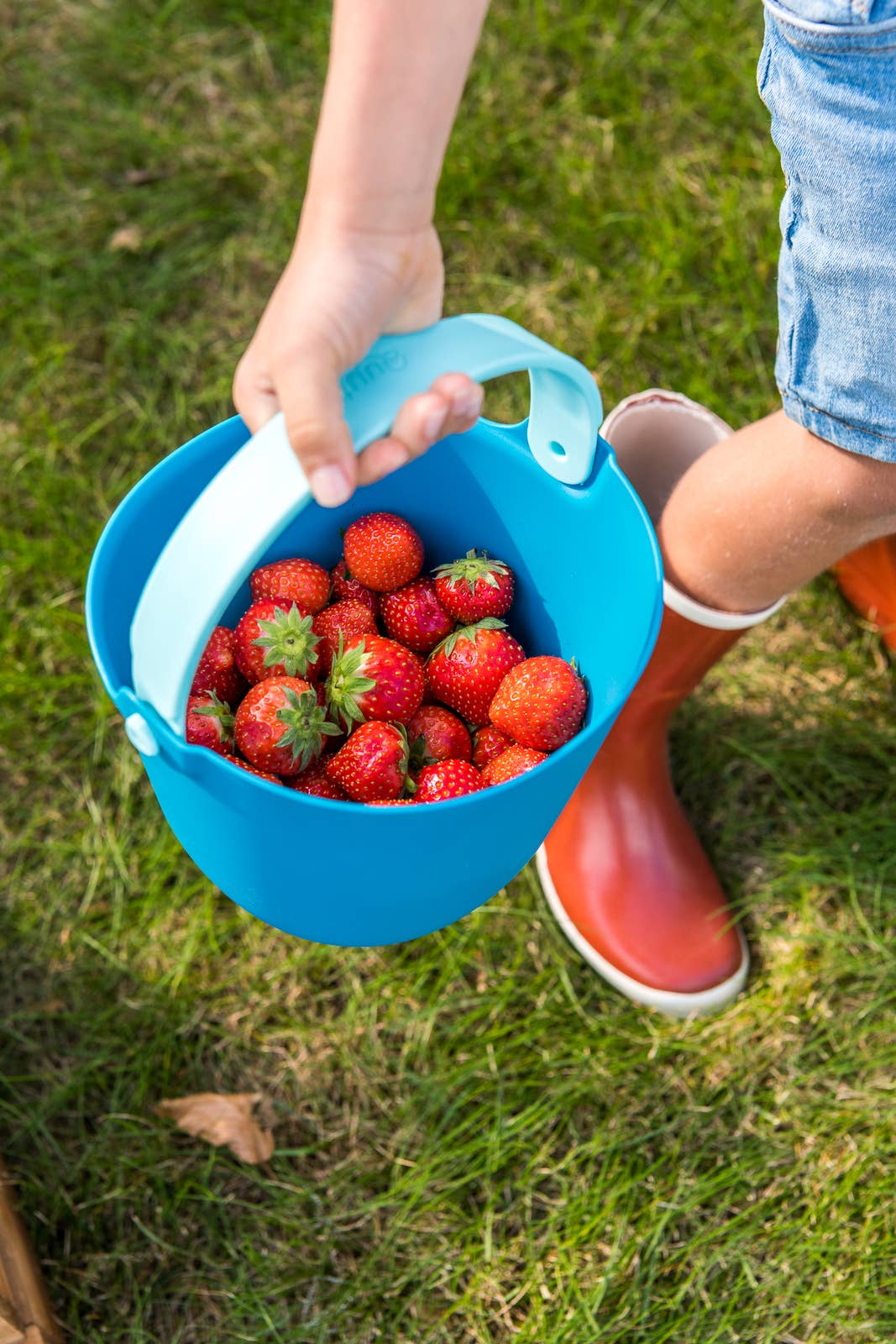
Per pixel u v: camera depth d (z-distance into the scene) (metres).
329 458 0.80
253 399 0.93
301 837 0.95
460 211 2.07
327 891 1.05
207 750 0.90
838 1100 1.41
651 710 1.41
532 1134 1.40
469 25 0.82
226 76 2.21
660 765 1.50
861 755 1.65
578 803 1.48
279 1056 1.45
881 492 1.08
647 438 1.40
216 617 0.85
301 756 1.17
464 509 1.29
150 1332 1.30
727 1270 1.32
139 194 2.10
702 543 1.21
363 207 0.84
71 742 1.64
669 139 2.11
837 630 1.74
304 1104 1.42
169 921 1.52
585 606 1.21
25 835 1.58
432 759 1.25
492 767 1.21
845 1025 1.45
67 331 1.97
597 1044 1.44
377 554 1.26
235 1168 1.38
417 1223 1.35
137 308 2.00
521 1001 1.48
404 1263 1.33
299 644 1.21
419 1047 1.44
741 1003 1.47
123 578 1.10
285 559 1.34
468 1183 1.37
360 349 0.85
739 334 1.90
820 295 0.99
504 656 1.24
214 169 2.13
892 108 0.86
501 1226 1.35
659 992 1.44
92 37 2.26
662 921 1.45
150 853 1.56
